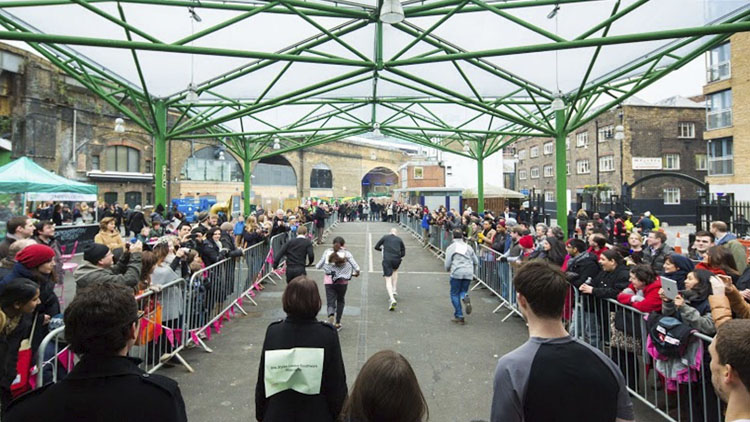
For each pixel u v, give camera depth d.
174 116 28.98
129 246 4.88
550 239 6.92
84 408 1.62
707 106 25.83
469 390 4.87
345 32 8.48
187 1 7.63
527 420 1.87
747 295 4.24
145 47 6.74
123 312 1.77
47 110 22.91
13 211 11.33
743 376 1.54
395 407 1.59
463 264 7.43
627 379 4.66
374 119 18.03
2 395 3.37
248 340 6.50
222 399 4.60
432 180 37.06
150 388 1.72
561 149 12.70
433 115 16.81
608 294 5.00
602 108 11.16
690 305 4.12
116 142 26.28
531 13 8.60
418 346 6.28
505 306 8.55
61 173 23.55
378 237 21.80
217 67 11.30
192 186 32.12
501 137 21.81
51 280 4.32
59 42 6.45
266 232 10.93
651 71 10.13
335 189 50.44
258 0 7.91
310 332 2.79
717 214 15.02
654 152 35.09
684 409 4.22
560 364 1.90
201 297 6.33
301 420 2.64
